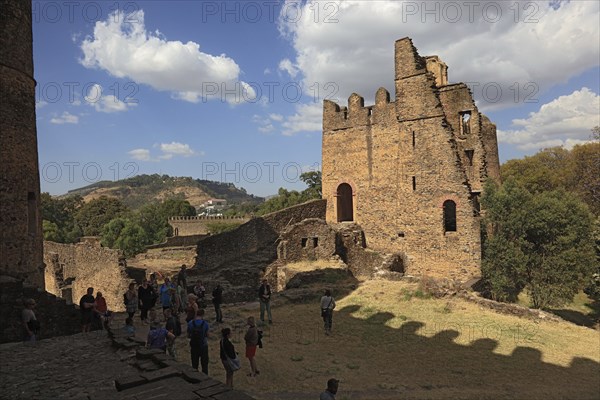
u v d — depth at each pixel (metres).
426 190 29.56
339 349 15.31
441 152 28.94
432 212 29.22
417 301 21.33
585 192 50.47
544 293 25.33
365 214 33.03
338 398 11.05
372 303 21.08
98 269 30.86
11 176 15.33
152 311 12.25
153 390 8.23
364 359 14.41
